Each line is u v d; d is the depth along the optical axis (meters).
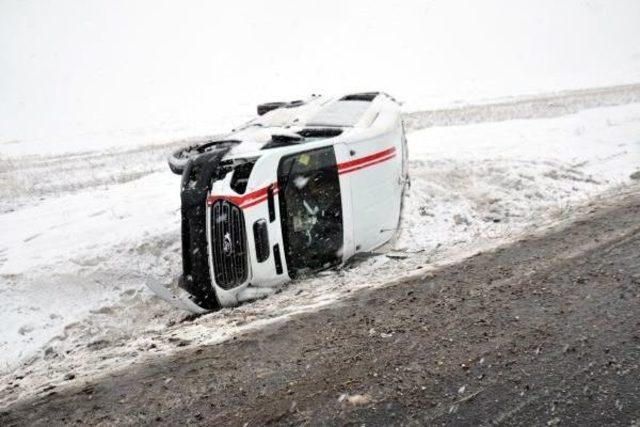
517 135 12.94
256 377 3.52
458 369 3.37
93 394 3.50
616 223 5.79
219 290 4.84
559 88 23.14
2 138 20.28
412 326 3.99
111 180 11.72
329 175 5.37
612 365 3.24
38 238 7.63
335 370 3.51
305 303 4.67
